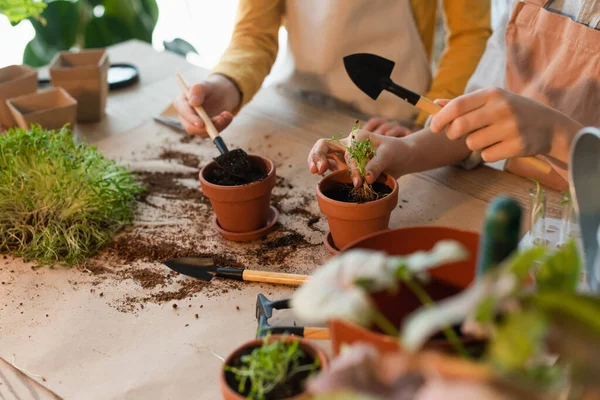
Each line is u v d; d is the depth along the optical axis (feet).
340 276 1.80
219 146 4.25
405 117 5.93
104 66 5.44
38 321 3.38
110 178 4.27
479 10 5.51
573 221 3.17
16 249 4.01
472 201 4.23
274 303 3.21
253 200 3.78
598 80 4.07
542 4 4.26
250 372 2.25
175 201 4.44
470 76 5.44
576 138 2.15
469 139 3.50
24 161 4.15
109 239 4.04
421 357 1.65
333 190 3.78
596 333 1.55
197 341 3.15
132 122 5.53
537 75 4.41
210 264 3.63
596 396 1.72
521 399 1.53
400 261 1.77
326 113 5.56
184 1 10.98
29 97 5.16
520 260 1.56
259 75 5.44
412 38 5.70
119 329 3.28
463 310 1.50
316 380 1.81
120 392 2.87
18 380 3.00
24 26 10.23
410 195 4.34
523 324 1.52
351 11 5.43
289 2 5.76
